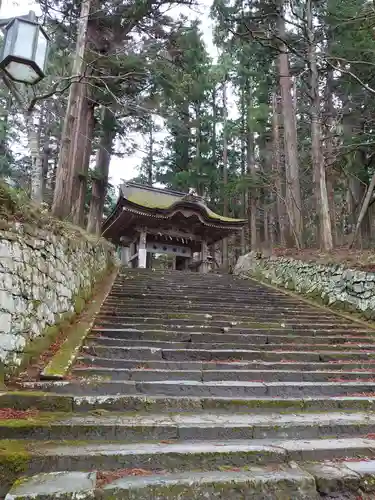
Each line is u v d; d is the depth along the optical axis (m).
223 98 26.97
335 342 7.07
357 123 14.94
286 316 8.51
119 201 16.45
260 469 2.90
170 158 27.98
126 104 10.34
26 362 4.38
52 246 5.64
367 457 3.22
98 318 6.94
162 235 18.02
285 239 16.94
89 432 3.25
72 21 11.09
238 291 10.96
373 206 20.25
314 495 2.68
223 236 19.31
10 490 2.38
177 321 7.19
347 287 9.23
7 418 3.30
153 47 11.79
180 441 3.30
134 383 4.33
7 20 4.62
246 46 14.88
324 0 12.89
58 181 9.60
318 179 12.91
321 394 4.81
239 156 29.59
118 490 2.46
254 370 5.26
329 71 14.59
